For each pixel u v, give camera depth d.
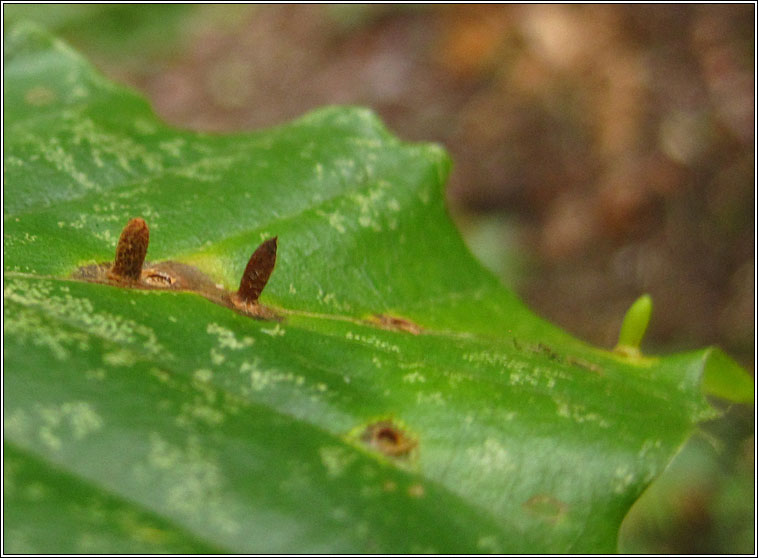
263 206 0.06
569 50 0.17
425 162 0.06
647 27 0.17
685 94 0.16
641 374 0.05
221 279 0.05
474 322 0.06
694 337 0.16
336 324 0.05
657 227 0.17
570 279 0.17
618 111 0.17
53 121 0.06
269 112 0.21
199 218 0.05
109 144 0.06
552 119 0.18
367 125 0.06
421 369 0.05
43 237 0.05
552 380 0.05
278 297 0.05
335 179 0.06
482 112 0.19
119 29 0.24
